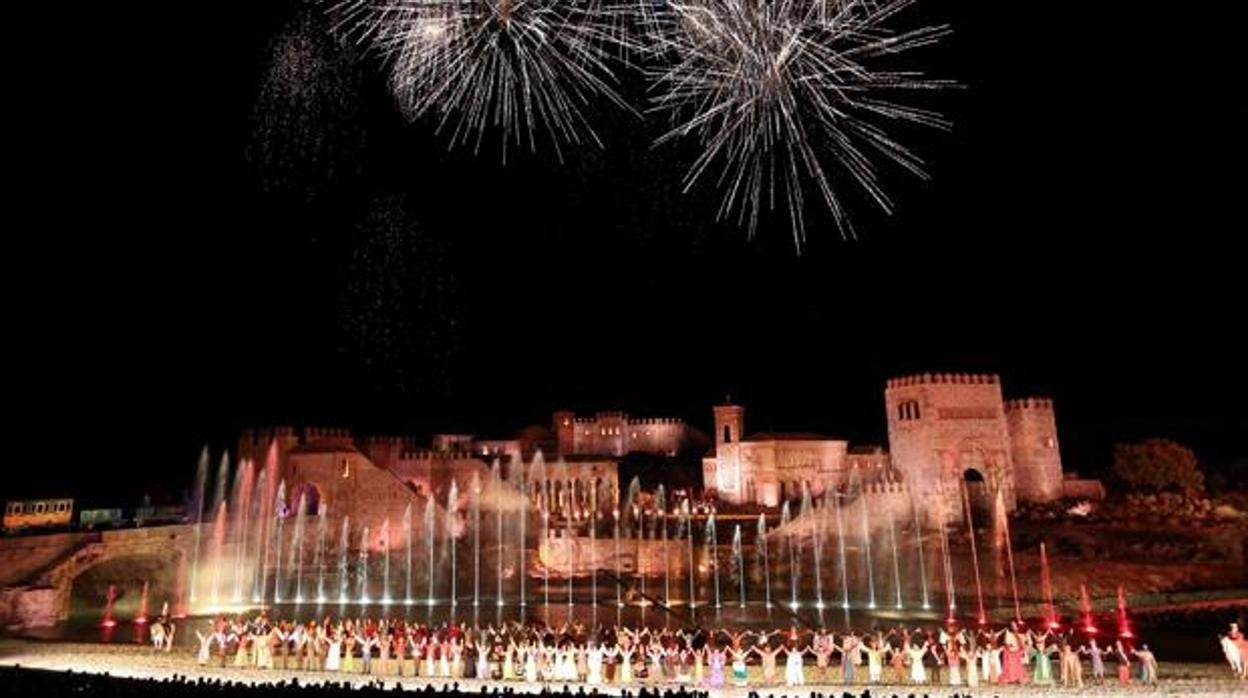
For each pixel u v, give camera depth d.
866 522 67.69
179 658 35.03
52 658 35.00
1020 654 29.56
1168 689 27.56
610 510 92.75
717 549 69.56
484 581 66.69
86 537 51.94
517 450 116.00
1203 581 54.72
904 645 31.50
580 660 31.58
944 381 76.44
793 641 32.66
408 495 77.75
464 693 20.25
